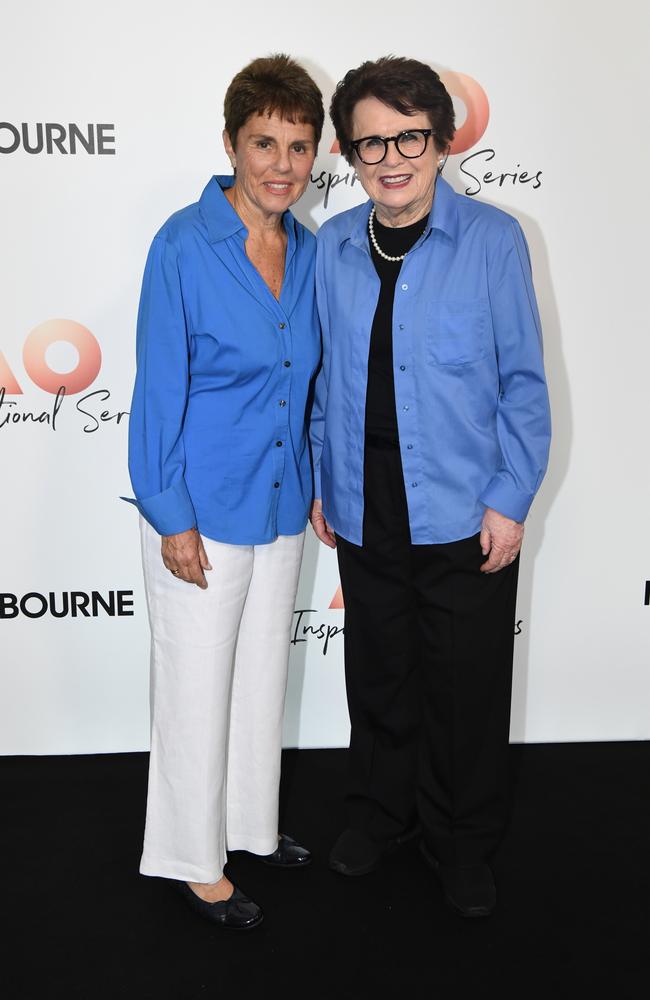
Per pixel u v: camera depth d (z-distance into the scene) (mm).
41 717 2475
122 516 2350
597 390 2322
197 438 1697
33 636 2414
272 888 1980
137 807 2268
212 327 1632
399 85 1520
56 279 2189
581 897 1949
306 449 1855
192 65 2082
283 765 2459
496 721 1896
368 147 1581
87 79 2074
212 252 1624
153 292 1621
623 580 2459
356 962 1769
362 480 1795
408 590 1874
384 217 1674
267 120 1551
